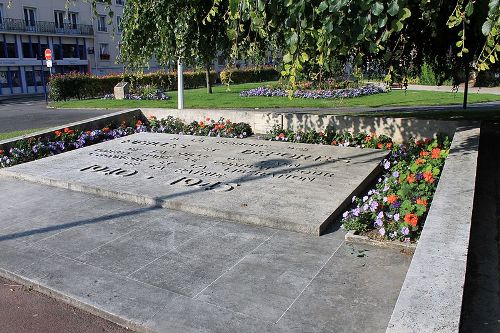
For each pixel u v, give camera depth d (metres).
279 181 6.71
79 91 29.25
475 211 5.50
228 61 8.81
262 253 4.69
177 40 8.30
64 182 7.24
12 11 41.62
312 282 4.07
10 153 9.52
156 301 3.89
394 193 5.24
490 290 3.75
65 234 5.42
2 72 41.47
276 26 5.06
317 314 3.58
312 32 4.26
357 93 24.08
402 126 8.96
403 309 2.73
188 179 7.00
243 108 19.77
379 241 4.72
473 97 22.77
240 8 4.61
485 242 4.65
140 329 3.58
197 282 4.17
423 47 9.77
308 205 5.70
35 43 43.94
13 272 4.54
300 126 10.29
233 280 4.17
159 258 4.68
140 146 9.38
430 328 2.55
